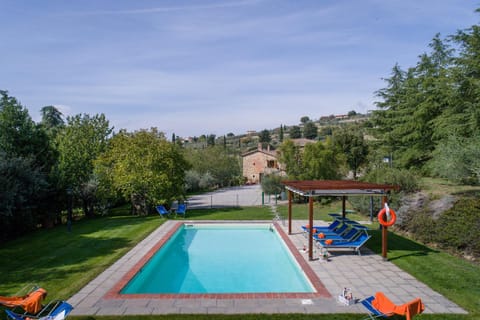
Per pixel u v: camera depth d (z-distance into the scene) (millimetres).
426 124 27219
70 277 9766
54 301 7797
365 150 36844
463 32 22141
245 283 10383
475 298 7914
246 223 18812
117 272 10156
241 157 63906
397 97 35438
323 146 27484
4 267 11008
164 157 23094
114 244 13984
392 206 18078
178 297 8086
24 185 17516
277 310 7312
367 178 22594
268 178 29281
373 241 14031
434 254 11945
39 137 21641
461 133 21422
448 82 23297
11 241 15984
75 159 23750
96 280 9430
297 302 7754
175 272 11516
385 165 29984
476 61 21359
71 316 7086
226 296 8125
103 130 27125
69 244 14273
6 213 15180
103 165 23688
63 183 20797
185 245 15305
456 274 9719
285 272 11430
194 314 7121
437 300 7855
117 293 8383
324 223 18359
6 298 6910
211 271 11625
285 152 28219
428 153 27203
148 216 22453
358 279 9422
